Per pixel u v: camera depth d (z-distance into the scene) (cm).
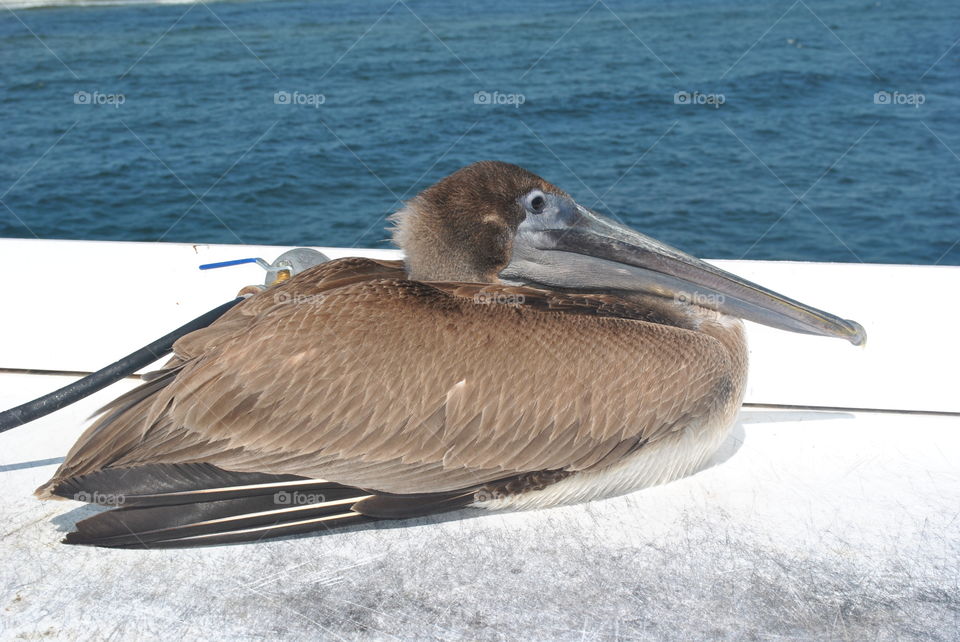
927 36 612
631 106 450
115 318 142
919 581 109
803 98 475
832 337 134
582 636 104
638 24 634
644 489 123
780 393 139
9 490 120
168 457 112
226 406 111
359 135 394
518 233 131
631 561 112
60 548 112
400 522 117
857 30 634
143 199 327
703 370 121
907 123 430
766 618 106
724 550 113
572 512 119
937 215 318
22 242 141
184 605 106
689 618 106
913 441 131
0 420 115
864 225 310
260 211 312
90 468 111
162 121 425
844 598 108
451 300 116
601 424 117
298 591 108
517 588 109
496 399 115
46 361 143
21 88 482
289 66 517
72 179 351
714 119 432
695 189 338
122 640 103
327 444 113
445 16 634
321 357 112
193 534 111
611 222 132
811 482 123
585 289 132
